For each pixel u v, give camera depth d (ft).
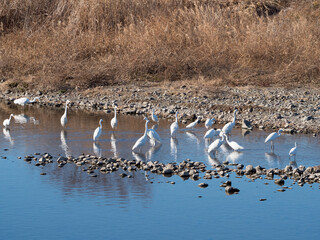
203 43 88.02
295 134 56.85
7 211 35.76
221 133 52.90
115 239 31.71
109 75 85.97
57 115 69.46
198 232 32.58
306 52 84.74
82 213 35.42
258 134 56.95
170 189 39.55
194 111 69.31
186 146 52.24
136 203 36.94
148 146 52.31
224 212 35.40
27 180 41.75
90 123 63.82
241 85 81.61
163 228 33.17
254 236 31.96
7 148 51.47
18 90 84.74
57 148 51.49
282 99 73.51
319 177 41.06
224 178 41.96
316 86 80.28
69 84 85.56
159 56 86.58
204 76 84.84
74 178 42.16
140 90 80.79
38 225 33.68
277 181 40.60
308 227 33.09
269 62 86.79
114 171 44.01
